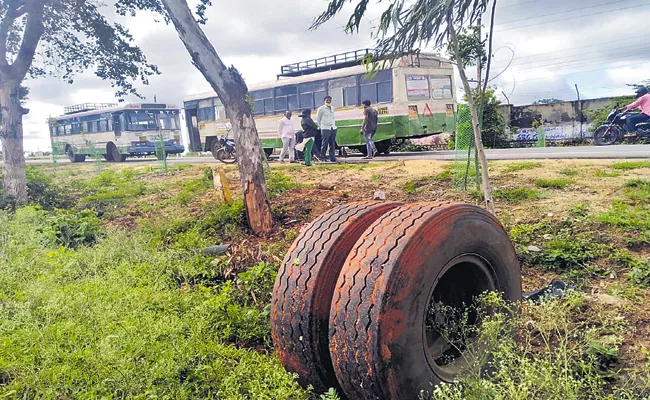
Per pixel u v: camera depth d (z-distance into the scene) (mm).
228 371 3594
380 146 19641
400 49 5754
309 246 3268
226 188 9438
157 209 10570
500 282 3414
